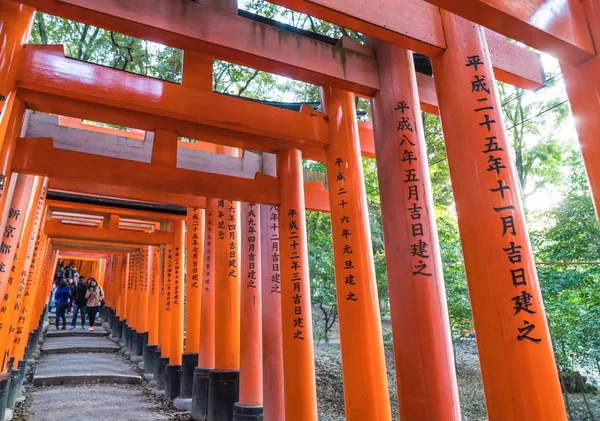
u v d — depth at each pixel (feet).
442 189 37.37
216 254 23.53
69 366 35.19
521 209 9.36
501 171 9.43
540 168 36.86
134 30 11.83
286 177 18.26
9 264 16.02
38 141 14.66
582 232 24.40
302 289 17.40
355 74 13.87
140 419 23.76
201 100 14.64
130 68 37.50
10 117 13.76
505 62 15.29
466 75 10.25
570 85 10.56
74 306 54.49
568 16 9.88
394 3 10.61
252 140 17.75
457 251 28.25
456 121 10.16
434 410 11.06
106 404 26.30
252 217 22.18
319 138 15.89
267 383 19.74
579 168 26.07
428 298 11.84
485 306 8.98
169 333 32.01
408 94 13.60
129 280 48.19
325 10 9.99
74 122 23.65
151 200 25.68
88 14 11.14
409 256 12.19
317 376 32.45
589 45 9.96
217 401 21.77
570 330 22.82
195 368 24.82
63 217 36.60
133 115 16.24
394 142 13.24
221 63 37.52
